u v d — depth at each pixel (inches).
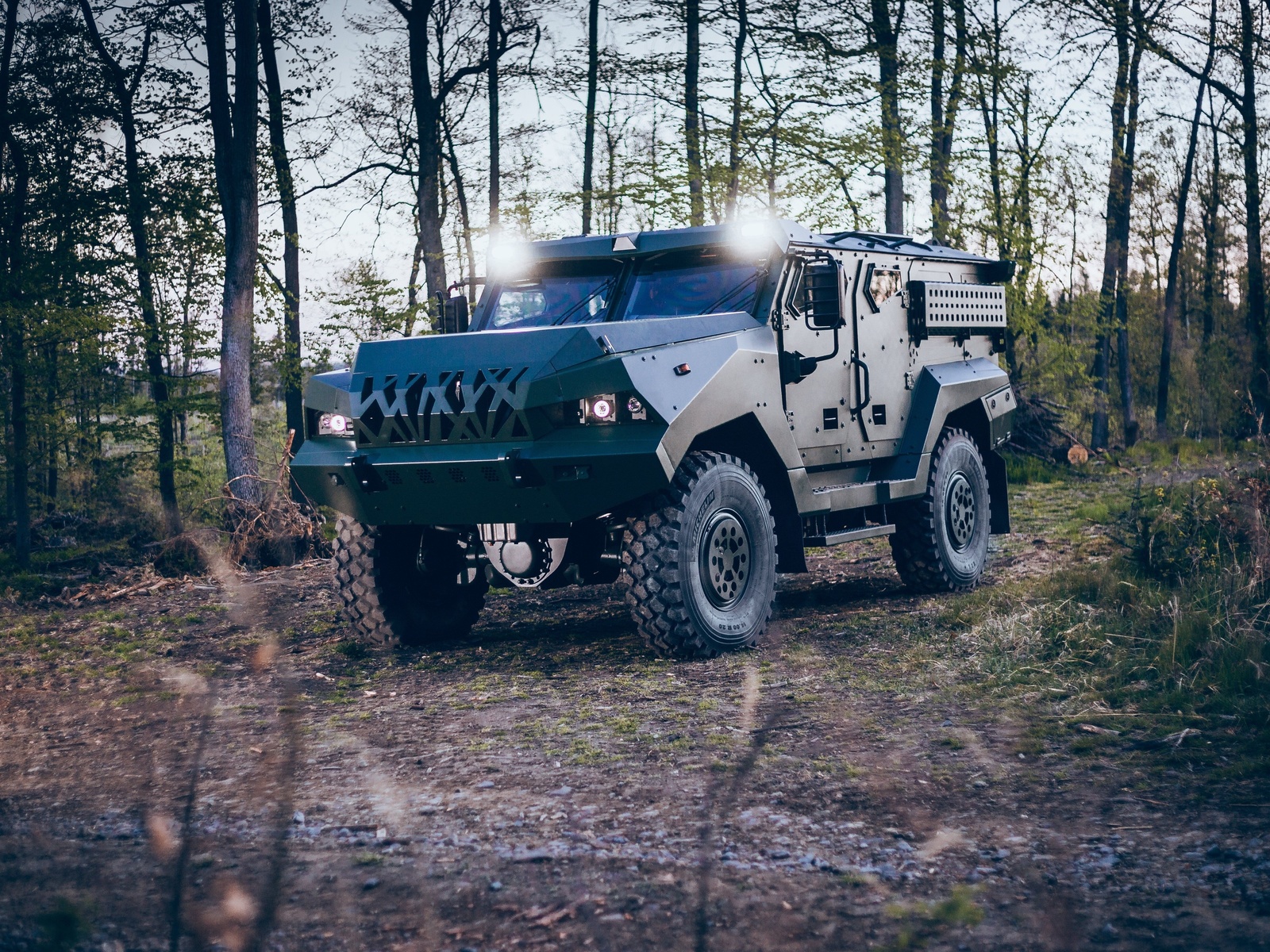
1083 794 142.3
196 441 841.5
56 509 861.8
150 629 339.0
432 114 836.0
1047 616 239.8
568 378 232.4
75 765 181.2
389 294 779.4
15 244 695.7
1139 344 1424.7
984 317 361.7
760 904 111.0
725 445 271.9
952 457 332.5
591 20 788.0
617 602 346.0
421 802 151.8
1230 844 121.1
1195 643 201.2
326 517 614.2
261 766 173.6
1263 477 284.5
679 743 175.2
